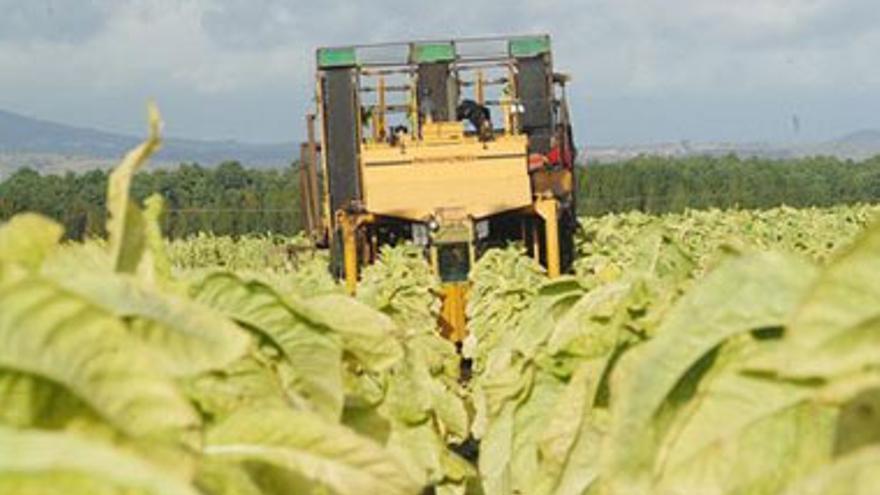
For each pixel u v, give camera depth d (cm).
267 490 504
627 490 445
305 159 5184
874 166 17300
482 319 2934
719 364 459
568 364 897
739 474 448
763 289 455
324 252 5281
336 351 642
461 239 4225
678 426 457
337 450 510
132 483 288
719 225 8638
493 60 4931
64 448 291
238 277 630
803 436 446
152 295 441
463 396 1836
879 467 323
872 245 364
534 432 916
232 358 436
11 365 355
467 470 1108
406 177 4481
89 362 360
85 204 12431
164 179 14900
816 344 362
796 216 9662
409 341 1116
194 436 407
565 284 1121
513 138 4509
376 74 4881
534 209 4425
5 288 352
